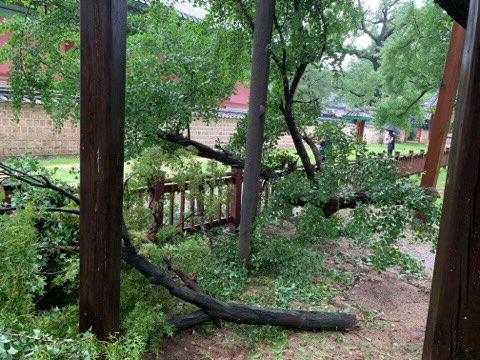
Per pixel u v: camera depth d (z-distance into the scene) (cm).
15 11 652
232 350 272
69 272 238
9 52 424
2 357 153
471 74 93
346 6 394
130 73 398
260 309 293
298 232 446
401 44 1032
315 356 268
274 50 382
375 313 336
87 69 182
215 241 461
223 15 460
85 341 184
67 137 1133
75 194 299
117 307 212
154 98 389
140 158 310
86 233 199
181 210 427
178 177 367
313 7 396
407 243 525
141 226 297
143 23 477
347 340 291
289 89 443
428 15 875
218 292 348
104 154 188
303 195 407
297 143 460
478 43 92
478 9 92
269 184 497
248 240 402
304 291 365
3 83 952
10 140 1012
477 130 93
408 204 368
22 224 218
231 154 491
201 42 463
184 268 298
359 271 423
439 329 104
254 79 385
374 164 410
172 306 302
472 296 99
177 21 465
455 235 99
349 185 412
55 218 281
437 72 889
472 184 95
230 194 448
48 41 427
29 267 208
